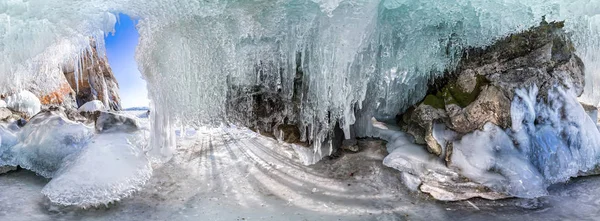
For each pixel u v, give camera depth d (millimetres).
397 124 4836
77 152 3914
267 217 3346
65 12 3324
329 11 3047
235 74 3777
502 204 3436
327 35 3361
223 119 4082
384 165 4082
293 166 4406
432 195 3607
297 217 3340
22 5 3115
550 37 3756
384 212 3393
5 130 4258
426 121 4004
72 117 5172
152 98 4113
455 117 3750
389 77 3943
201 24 3461
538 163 3621
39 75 5422
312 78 3682
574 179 3805
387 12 3473
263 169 4371
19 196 3484
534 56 3727
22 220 3047
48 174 3988
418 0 3330
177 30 3551
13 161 4113
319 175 4145
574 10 3289
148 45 3734
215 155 4812
